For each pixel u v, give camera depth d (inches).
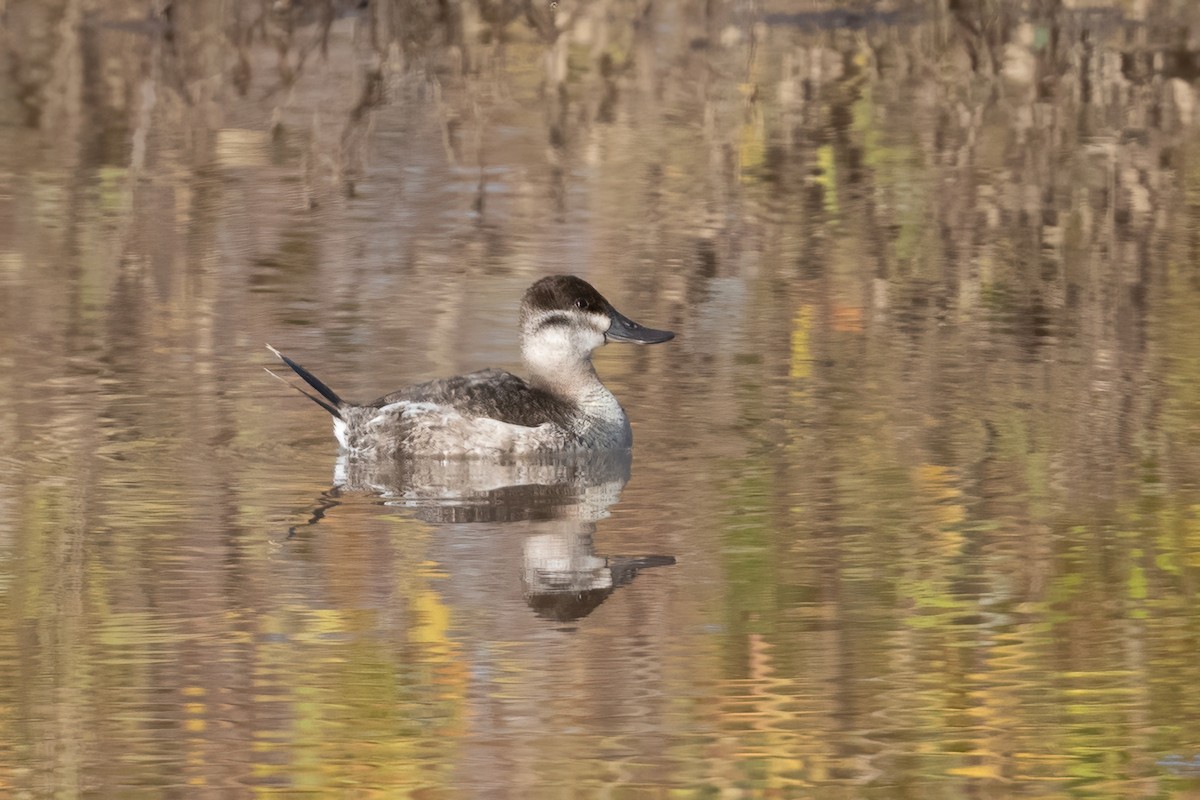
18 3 1294.3
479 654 388.5
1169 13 1240.8
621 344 656.4
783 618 407.5
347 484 510.3
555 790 331.3
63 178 906.7
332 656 387.2
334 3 1111.6
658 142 987.9
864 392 592.4
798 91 1096.2
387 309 693.3
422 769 339.0
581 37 1229.7
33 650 391.2
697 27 1243.2
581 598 418.6
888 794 331.0
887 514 477.1
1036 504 483.8
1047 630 400.5
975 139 996.6
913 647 391.2
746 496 494.9
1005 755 344.5
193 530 467.5
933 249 788.0
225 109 1055.6
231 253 775.1
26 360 622.5
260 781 337.1
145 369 616.1
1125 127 1022.4
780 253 781.3
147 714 361.4
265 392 593.3
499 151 964.0
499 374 559.2
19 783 335.9
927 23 1236.5
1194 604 414.0
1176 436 541.3
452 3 1119.6
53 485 501.7
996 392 591.2
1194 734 350.9
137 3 1227.9
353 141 980.6
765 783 334.3
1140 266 757.9
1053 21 1186.0
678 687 372.8
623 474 518.3
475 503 494.9
